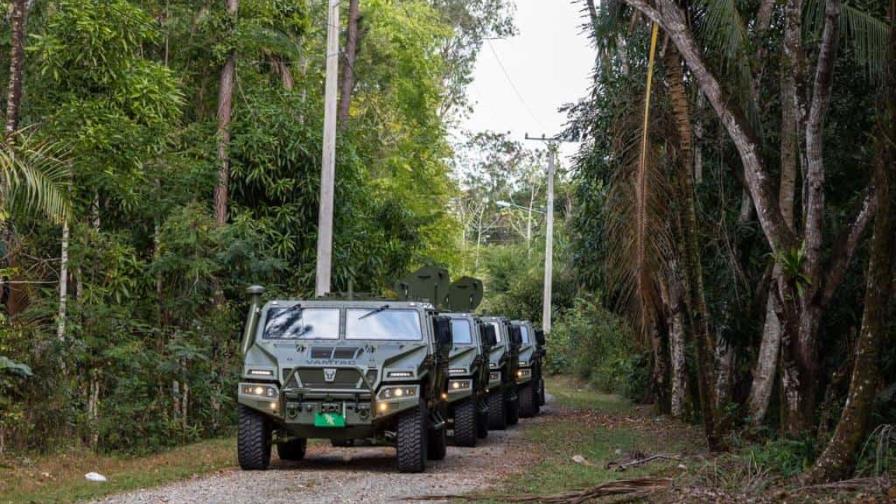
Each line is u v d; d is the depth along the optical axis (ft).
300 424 45.65
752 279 67.36
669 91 53.31
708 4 49.47
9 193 47.91
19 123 57.82
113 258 56.90
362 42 124.16
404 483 42.16
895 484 34.73
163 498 37.32
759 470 40.34
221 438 61.72
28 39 61.16
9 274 50.44
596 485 39.96
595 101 75.20
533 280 187.21
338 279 78.84
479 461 52.19
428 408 49.06
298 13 81.61
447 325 50.52
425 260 102.83
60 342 51.34
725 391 67.56
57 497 37.68
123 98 59.21
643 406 103.55
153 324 61.57
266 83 80.94
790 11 48.37
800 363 45.85
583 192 81.92
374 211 95.35
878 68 48.55
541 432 72.13
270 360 46.60
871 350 36.19
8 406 48.52
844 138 58.13
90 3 58.08
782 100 52.11
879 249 35.37
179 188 63.52
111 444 54.19
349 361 46.09
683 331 82.53
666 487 38.96
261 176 73.26
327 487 40.55
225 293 69.05
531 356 89.04
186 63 74.84
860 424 36.58
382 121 131.13
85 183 57.06
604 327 136.98
